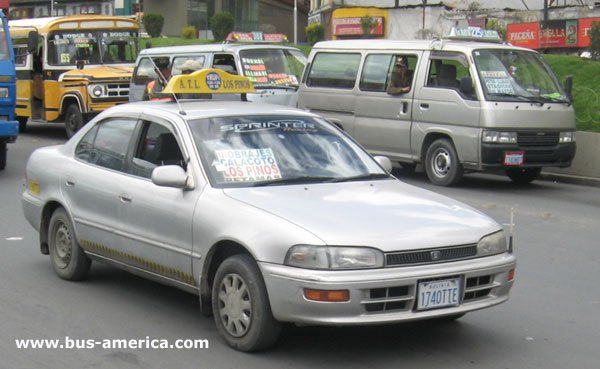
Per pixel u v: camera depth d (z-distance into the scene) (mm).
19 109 22547
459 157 14914
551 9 29891
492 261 6074
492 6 33688
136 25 22594
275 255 5727
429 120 15258
